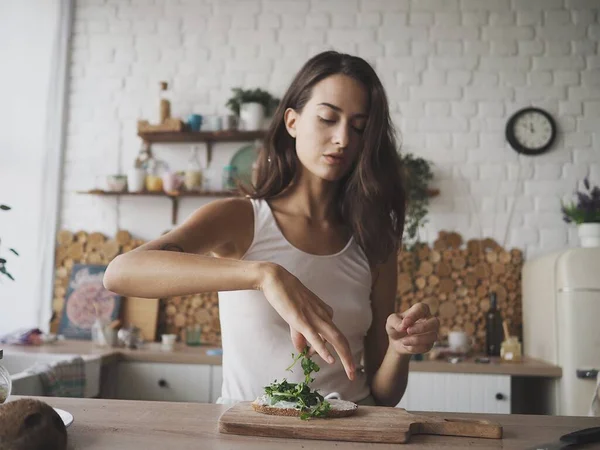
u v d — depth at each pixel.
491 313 3.47
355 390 1.32
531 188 3.72
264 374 1.25
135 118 3.93
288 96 1.36
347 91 1.26
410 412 1.06
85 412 1.02
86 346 3.36
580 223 3.34
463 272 3.70
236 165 3.82
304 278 1.31
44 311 3.81
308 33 3.88
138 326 3.71
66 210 3.91
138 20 3.98
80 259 3.86
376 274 1.49
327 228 1.40
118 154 3.92
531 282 3.43
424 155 3.77
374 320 1.50
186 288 0.95
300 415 0.94
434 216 3.74
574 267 2.94
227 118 3.70
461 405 2.97
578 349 2.89
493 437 0.91
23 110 3.90
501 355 3.23
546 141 3.71
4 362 3.06
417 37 3.84
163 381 3.12
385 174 1.39
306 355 1.01
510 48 3.81
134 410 1.05
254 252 1.32
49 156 3.88
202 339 3.76
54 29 3.93
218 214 1.25
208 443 0.84
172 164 3.88
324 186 1.38
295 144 1.40
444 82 3.81
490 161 3.75
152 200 3.88
